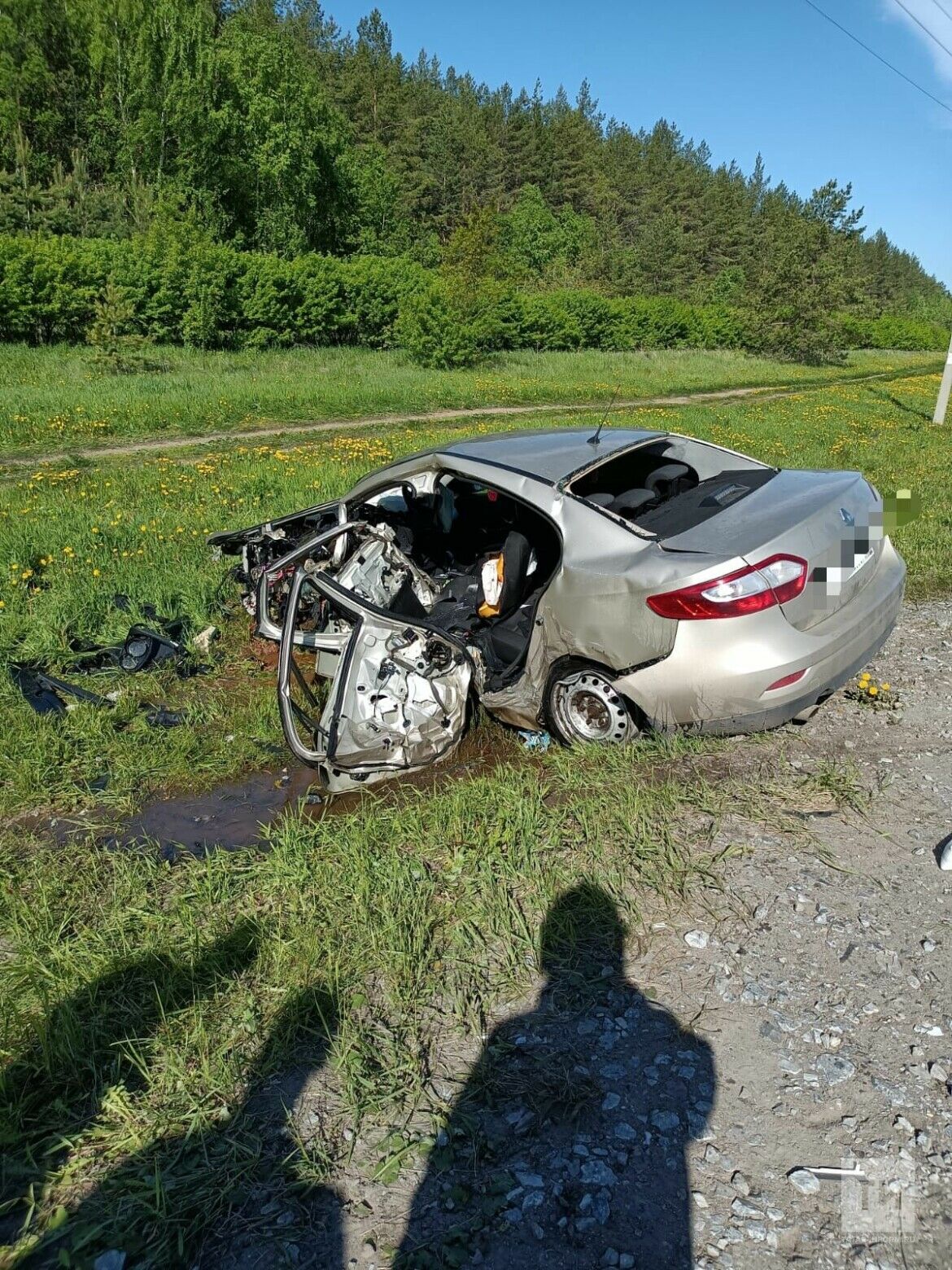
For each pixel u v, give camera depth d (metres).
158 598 6.37
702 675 3.73
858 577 4.15
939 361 55.66
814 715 4.58
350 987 2.80
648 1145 2.26
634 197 91.62
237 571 6.34
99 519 8.45
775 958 2.88
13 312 24.83
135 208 35.81
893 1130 2.27
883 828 3.59
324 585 4.33
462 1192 2.15
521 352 36.69
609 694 4.14
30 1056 2.58
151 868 3.57
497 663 4.56
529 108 102.75
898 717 4.55
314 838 3.69
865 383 33.94
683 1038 2.59
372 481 5.20
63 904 3.38
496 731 4.73
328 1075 2.51
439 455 4.82
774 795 3.83
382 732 4.20
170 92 38.75
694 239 84.19
